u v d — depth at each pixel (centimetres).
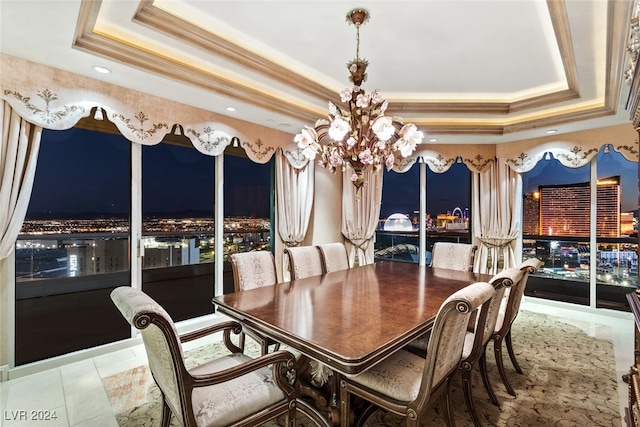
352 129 238
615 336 339
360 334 160
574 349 307
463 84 333
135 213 315
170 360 126
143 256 323
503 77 313
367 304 210
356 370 134
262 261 284
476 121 420
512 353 262
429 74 311
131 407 212
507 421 200
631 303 176
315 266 328
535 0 198
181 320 362
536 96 353
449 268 359
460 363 193
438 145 487
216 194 389
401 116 402
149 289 489
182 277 552
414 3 204
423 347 225
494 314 218
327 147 252
